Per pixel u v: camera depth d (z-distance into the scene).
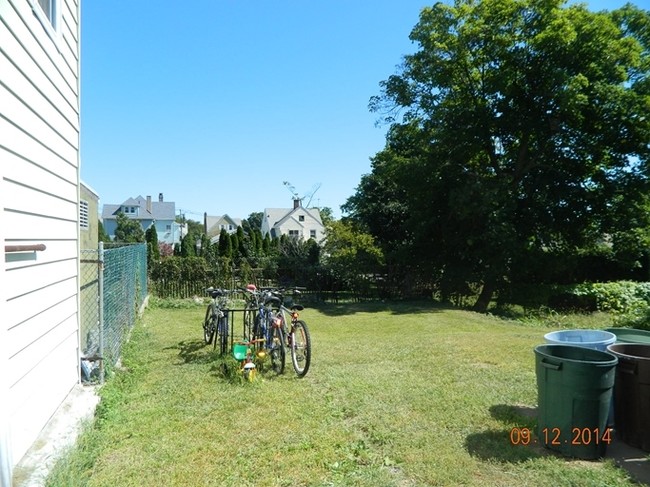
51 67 3.78
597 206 15.59
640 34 15.02
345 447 3.48
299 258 16.75
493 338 7.98
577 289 14.92
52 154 3.82
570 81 13.05
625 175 15.16
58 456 3.00
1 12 2.73
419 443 3.54
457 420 3.99
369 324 10.70
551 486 2.92
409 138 17.05
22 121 3.11
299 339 5.57
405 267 16.61
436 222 16.56
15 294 2.94
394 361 6.20
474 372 5.56
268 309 5.97
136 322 9.36
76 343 4.64
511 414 4.11
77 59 4.73
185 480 2.95
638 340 4.51
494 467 3.17
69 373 4.37
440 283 16.62
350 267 15.97
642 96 13.77
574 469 3.12
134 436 3.62
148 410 4.18
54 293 3.86
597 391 3.25
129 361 6.02
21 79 3.08
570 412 3.31
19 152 3.05
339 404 4.40
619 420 3.58
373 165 22.25
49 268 3.72
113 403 4.24
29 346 3.21
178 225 63.78
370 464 3.23
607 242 18.59
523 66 14.45
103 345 4.96
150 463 3.17
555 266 16.36
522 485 2.94
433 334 8.77
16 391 2.94
